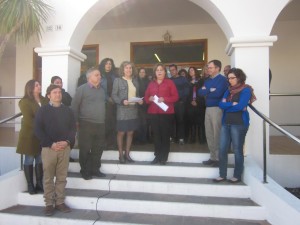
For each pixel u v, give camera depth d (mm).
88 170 4094
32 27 4691
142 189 3973
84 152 4012
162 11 7160
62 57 4875
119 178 4129
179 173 4254
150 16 7512
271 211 3264
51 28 4871
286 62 7875
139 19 7738
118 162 4539
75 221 3381
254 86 4387
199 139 5832
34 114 3855
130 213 3596
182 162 4578
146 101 4406
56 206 3650
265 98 4375
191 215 3510
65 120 3547
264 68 4379
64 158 3547
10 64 11172
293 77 7840
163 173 4289
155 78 4422
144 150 4844
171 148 5145
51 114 3477
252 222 3338
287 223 2969
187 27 8188
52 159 3471
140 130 5512
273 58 7918
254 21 4375
